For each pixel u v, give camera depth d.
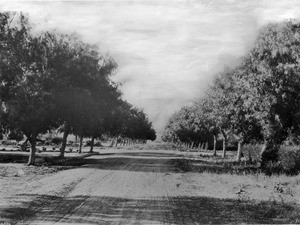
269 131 29.42
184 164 40.69
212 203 16.55
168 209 15.01
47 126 38.16
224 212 14.56
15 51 19.86
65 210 14.30
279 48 28.47
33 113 31.98
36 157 45.41
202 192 20.00
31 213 13.62
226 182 24.09
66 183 22.34
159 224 12.25
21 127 34.12
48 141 97.06
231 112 33.62
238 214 14.20
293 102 28.91
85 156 52.81
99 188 20.72
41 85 33.28
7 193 17.97
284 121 29.48
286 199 17.52
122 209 14.79
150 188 21.34
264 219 13.45
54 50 37.22
